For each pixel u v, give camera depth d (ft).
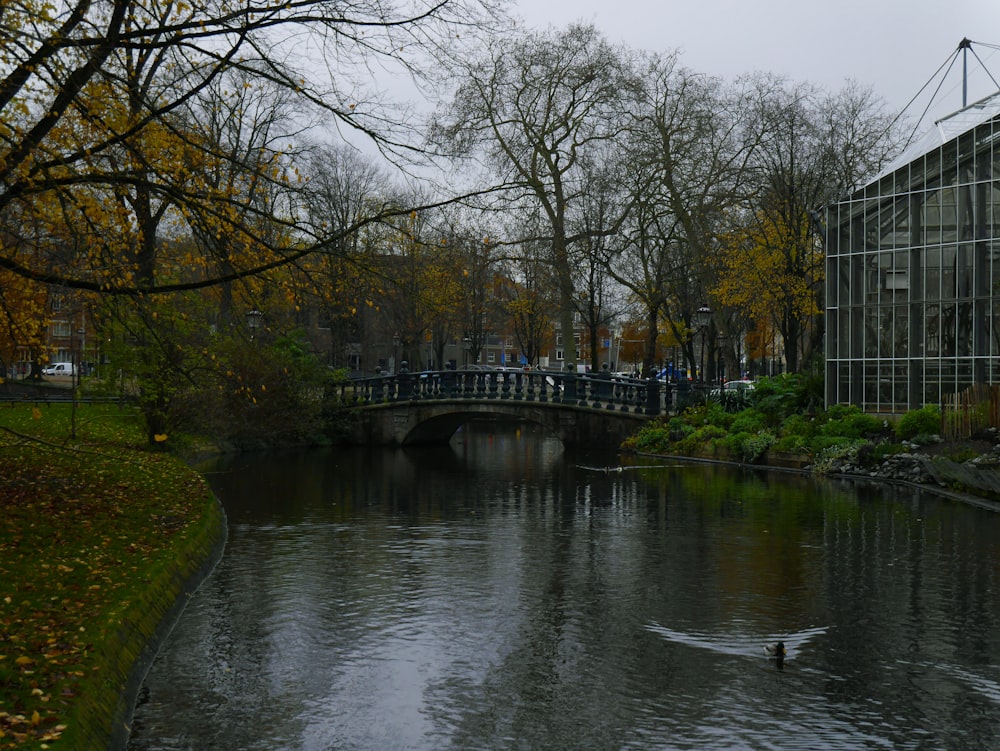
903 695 28.58
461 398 134.62
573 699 28.30
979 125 97.81
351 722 26.53
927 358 101.09
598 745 25.05
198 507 55.88
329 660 31.78
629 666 31.27
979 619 36.68
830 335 107.45
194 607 38.22
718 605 38.93
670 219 164.25
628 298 196.95
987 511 65.41
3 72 36.88
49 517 46.42
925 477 81.20
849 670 30.83
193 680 29.68
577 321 277.03
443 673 30.55
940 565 46.65
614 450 125.59
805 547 51.65
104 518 47.96
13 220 43.39
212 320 90.68
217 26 40.09
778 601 39.55
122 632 30.01
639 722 26.53
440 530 57.88
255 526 59.31
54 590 33.12
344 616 37.11
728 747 24.85
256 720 26.58
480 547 51.93
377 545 52.47
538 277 180.04
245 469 99.35
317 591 41.16
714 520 61.77
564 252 148.15
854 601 39.47
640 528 58.54
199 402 94.27
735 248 141.69
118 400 98.27
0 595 31.83
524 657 32.14
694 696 28.50
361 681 29.78
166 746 24.79
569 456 120.06
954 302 99.40
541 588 41.93
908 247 102.53
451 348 323.37
